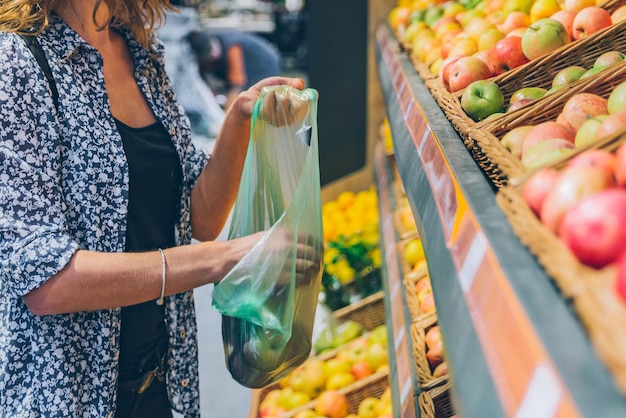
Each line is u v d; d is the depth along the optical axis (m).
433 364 1.70
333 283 3.27
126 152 1.39
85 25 1.37
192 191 1.66
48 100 1.23
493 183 1.10
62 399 1.27
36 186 1.19
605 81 1.18
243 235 1.46
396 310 2.08
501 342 0.60
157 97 1.53
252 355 1.38
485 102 1.42
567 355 0.52
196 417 1.65
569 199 0.75
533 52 1.58
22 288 1.18
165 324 1.55
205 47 7.45
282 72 9.34
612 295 0.58
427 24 2.55
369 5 4.34
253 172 1.45
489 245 0.71
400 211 2.78
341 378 2.37
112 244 1.33
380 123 4.54
